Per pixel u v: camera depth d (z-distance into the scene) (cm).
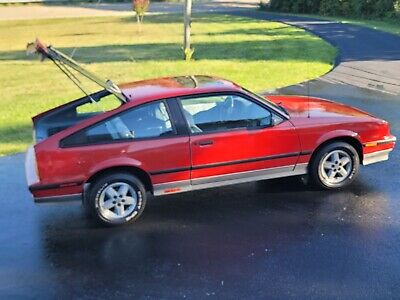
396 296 453
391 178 716
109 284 484
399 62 1695
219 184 637
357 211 617
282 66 1692
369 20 3444
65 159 571
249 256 525
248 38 2520
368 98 1215
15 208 655
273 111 642
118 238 573
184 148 604
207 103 621
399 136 904
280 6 4197
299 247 539
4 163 823
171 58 1972
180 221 608
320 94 1269
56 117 644
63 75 1708
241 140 623
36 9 4916
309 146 653
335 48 2066
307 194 668
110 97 663
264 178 653
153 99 602
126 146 587
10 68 1883
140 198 607
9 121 1116
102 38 2761
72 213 640
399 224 583
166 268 509
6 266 520
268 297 455
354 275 486
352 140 674
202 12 4194
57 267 516
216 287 473
